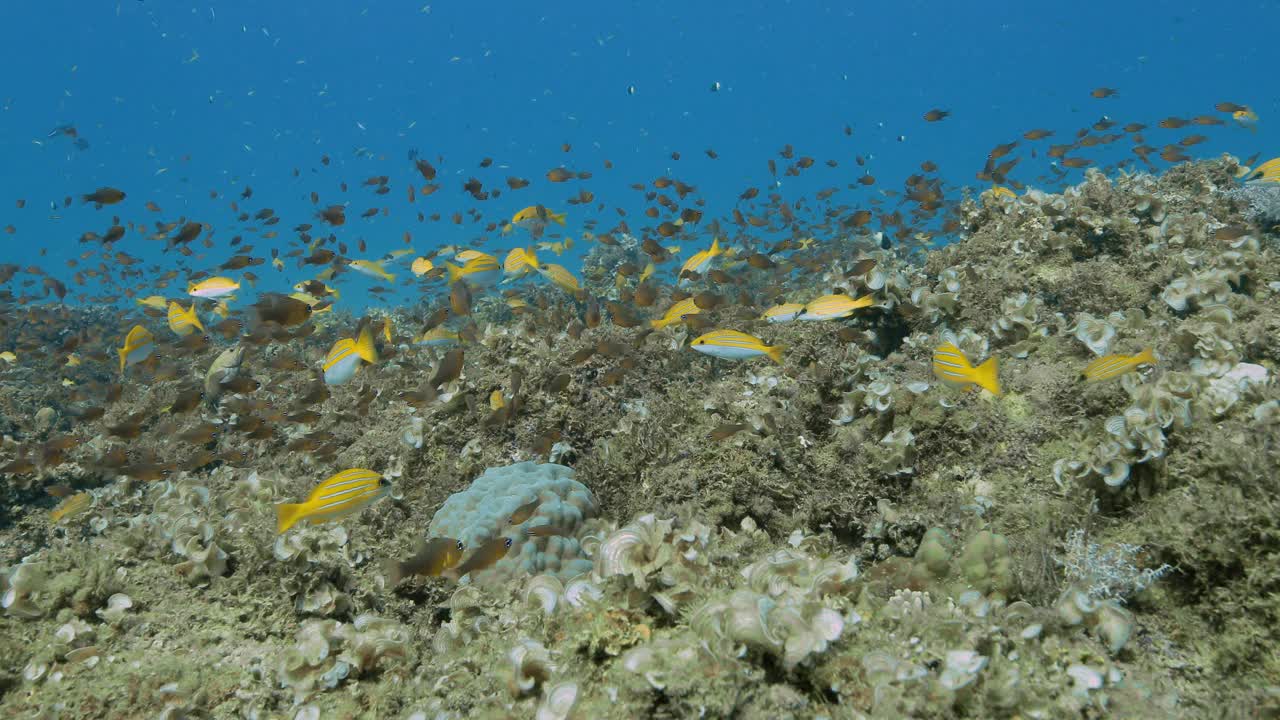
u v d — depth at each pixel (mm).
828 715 1107
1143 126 3480
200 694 1471
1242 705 1206
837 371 2125
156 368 2766
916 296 2537
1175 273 2379
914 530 1803
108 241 3490
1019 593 1495
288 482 2270
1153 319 2135
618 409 2475
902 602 1294
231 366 2818
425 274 3367
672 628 1244
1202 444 1528
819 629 1160
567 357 2568
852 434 2008
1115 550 1510
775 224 4320
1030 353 2162
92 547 1950
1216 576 1367
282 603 1772
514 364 2568
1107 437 1665
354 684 1510
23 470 2426
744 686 1118
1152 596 1424
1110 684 1205
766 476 1919
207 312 4512
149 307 3791
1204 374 1718
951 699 1107
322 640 1540
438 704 1334
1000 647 1206
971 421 1921
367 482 1486
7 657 1519
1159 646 1355
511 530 1909
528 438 2387
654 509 1992
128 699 1465
